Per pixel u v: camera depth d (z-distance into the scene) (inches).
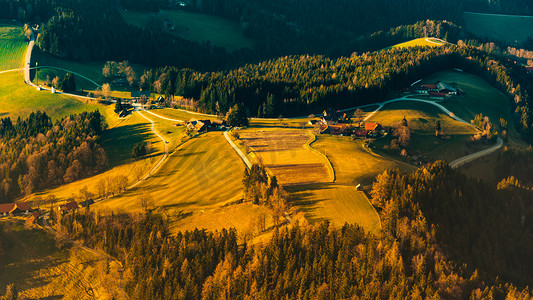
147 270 6136.8
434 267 5689.0
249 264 5925.2
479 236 6510.8
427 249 5895.7
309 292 5506.9
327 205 6934.1
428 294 5344.5
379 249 5851.4
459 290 5418.3
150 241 6481.3
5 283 6269.7
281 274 5767.7
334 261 5831.7
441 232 6323.8
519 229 6796.3
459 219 6668.3
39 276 6373.0
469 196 7140.8
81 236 7017.7
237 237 6520.7
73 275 6382.9
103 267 6397.6
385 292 5413.4
